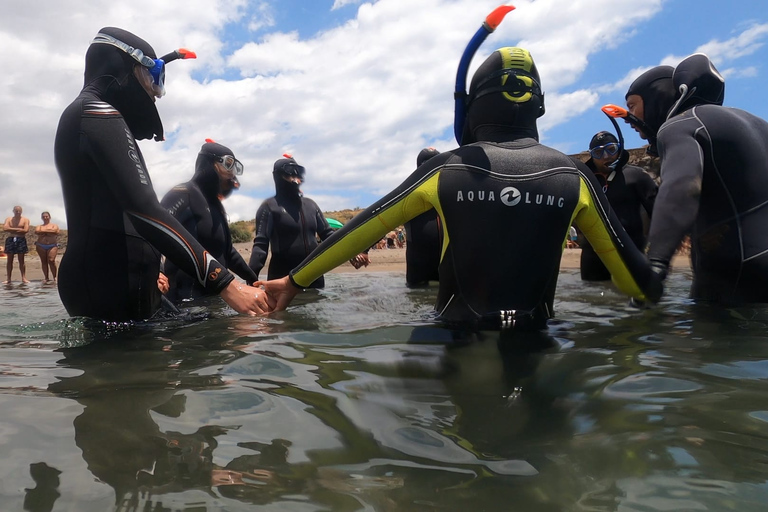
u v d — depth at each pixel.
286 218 5.28
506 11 1.93
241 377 1.61
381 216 2.13
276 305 2.57
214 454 1.09
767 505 0.85
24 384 1.56
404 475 1.00
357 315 2.74
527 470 1.00
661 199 2.26
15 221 8.54
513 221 1.97
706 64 2.57
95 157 2.30
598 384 1.46
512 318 2.00
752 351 1.76
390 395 1.42
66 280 2.50
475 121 2.20
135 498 0.91
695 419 1.20
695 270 2.65
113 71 2.48
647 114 3.03
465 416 1.27
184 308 3.26
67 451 1.10
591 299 3.29
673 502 0.87
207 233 4.09
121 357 1.88
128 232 2.50
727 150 2.31
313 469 1.02
